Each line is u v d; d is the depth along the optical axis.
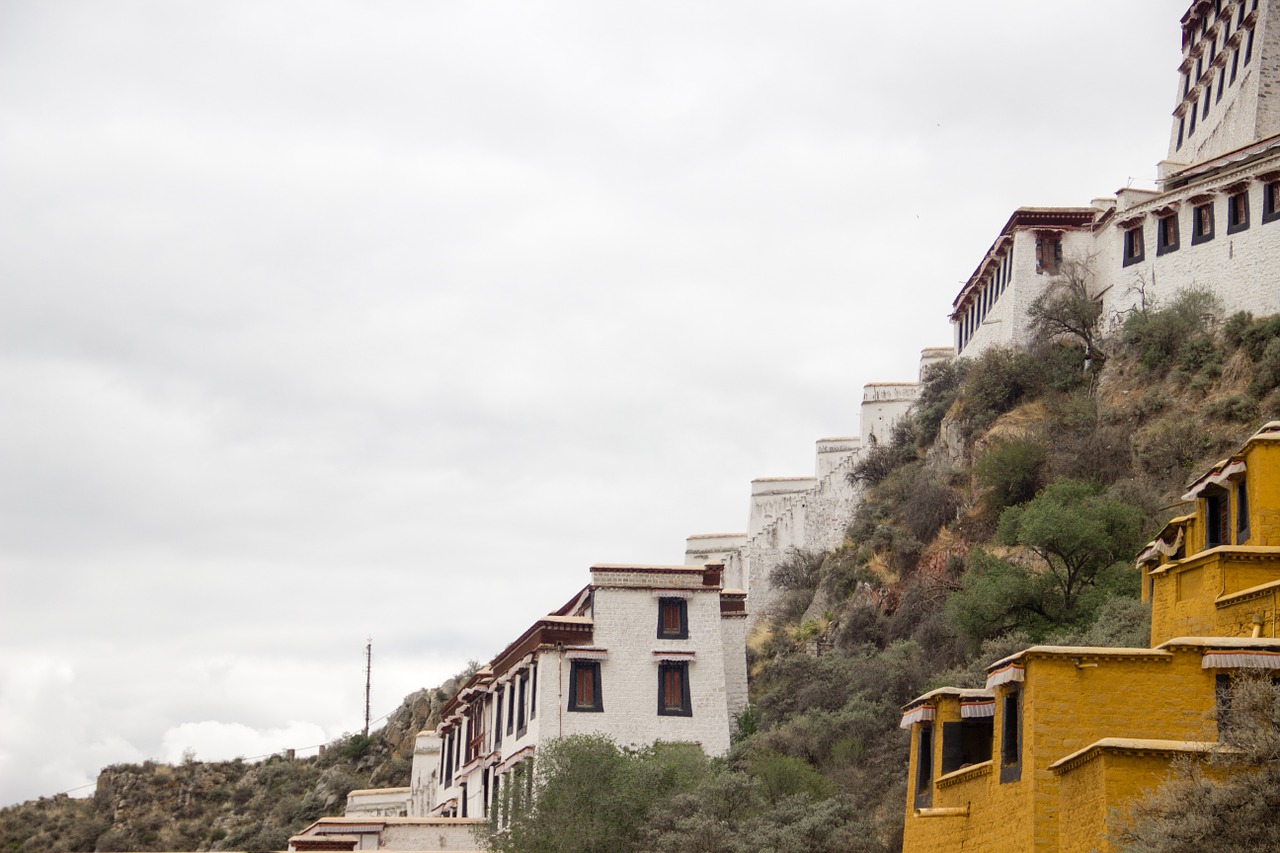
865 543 90.62
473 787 77.75
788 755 63.19
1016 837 32.91
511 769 70.88
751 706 75.31
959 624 64.38
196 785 130.12
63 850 125.31
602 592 71.62
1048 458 77.31
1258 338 72.94
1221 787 27.31
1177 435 71.44
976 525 79.06
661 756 62.69
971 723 38.88
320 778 125.50
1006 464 77.69
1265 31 88.25
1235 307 76.69
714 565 72.88
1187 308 77.62
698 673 70.88
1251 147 78.44
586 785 57.72
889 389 107.38
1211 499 40.00
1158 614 37.78
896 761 58.00
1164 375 77.06
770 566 106.94
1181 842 26.69
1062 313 85.12
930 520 83.62
